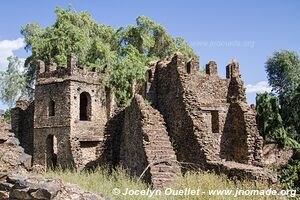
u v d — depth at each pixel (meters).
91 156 38.03
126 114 23.67
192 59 26.02
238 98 26.31
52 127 38.69
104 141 26.05
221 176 17.39
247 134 24.25
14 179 9.77
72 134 37.25
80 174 20.80
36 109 40.31
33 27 51.50
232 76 26.98
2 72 49.78
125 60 41.47
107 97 40.84
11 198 9.50
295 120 48.84
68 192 9.59
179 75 23.23
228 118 25.56
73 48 44.41
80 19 49.72
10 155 13.05
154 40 54.53
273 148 39.06
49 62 40.38
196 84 25.66
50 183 9.54
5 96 49.00
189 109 22.28
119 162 24.45
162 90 25.42
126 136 23.31
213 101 26.05
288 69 62.44
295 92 53.06
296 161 28.91
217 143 24.81
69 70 38.16
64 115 37.84
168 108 24.38
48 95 39.50
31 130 43.59
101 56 46.00
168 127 24.02
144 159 19.73
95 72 40.38
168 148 20.03
